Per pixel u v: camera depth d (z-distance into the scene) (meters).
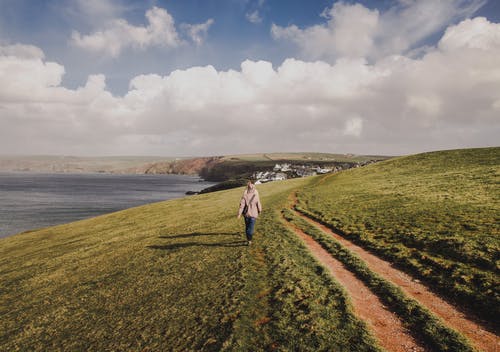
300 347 6.77
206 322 8.55
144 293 11.91
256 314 8.48
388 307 8.48
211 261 14.06
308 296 9.07
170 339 8.16
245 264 12.75
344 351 6.46
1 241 40.62
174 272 13.56
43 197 150.38
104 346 8.70
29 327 11.34
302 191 39.72
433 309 8.38
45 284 16.80
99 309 11.49
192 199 53.41
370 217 19.72
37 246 32.50
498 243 11.53
